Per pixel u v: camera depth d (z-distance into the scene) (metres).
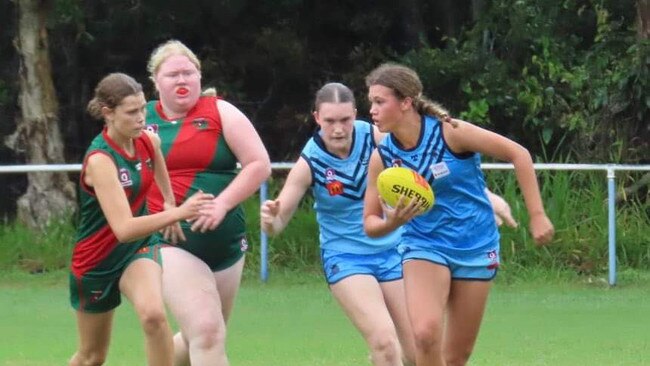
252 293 48.78
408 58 69.00
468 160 23.77
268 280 52.25
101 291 25.08
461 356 24.94
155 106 26.91
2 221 66.00
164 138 26.33
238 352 35.22
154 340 24.09
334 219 26.66
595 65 64.44
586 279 52.72
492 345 36.38
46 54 62.84
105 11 72.25
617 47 64.56
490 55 68.19
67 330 39.81
